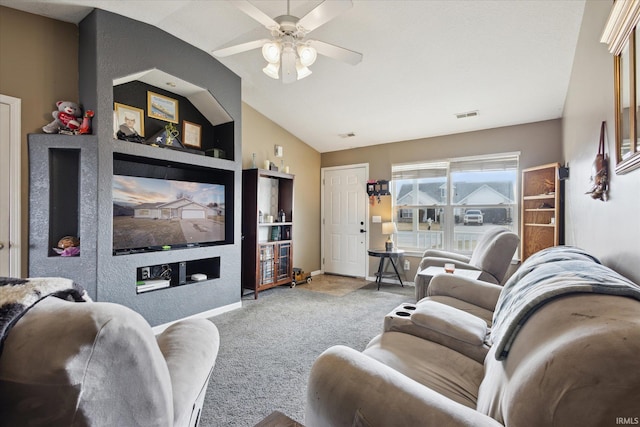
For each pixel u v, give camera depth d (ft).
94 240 8.00
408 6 7.73
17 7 7.90
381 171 17.08
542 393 2.05
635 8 3.33
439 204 15.44
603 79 5.35
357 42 9.12
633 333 1.89
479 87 10.83
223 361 7.53
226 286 11.44
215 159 11.06
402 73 10.49
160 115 10.63
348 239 18.13
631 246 3.83
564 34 7.95
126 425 2.09
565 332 2.28
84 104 8.44
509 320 3.21
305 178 17.92
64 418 1.78
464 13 7.75
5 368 1.77
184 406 2.82
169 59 9.57
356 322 10.27
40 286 2.23
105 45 8.20
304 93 12.67
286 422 3.66
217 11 8.50
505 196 13.83
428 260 10.94
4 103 7.67
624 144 4.09
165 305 9.55
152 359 2.23
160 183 9.90
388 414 2.52
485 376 3.66
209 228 11.38
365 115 13.89
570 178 9.50
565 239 10.55
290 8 8.20
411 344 4.88
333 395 2.88
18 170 7.80
